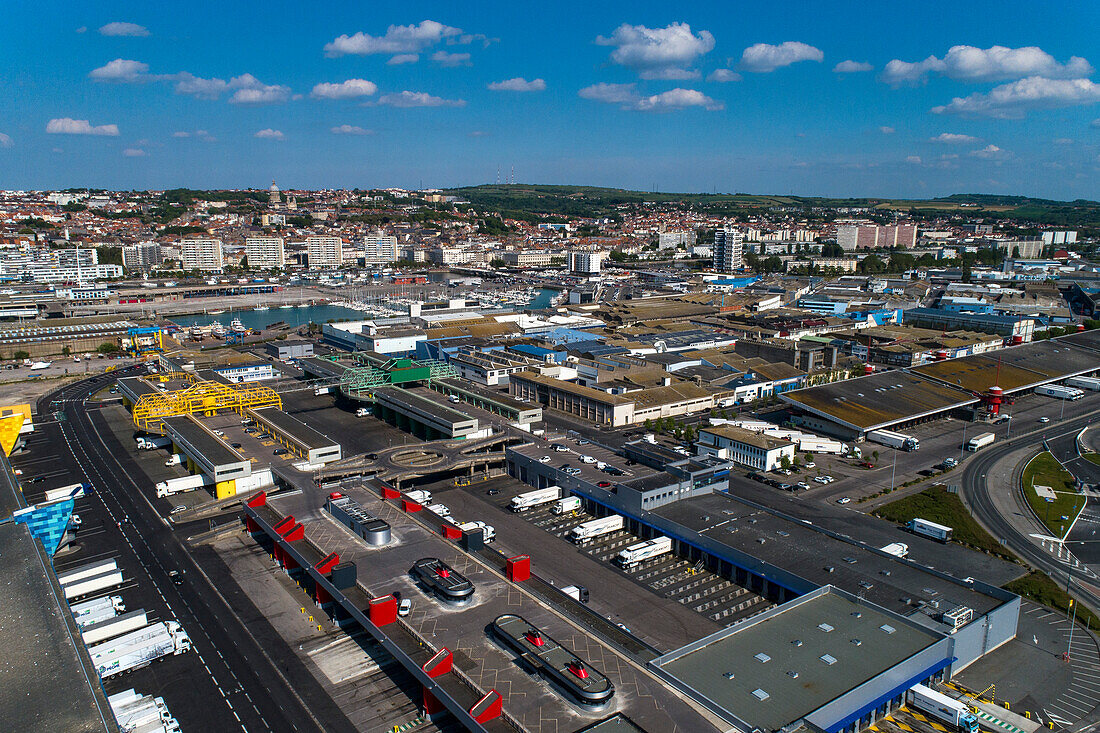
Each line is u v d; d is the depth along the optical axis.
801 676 81.19
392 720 83.56
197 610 107.06
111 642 94.06
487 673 80.62
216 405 191.75
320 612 106.88
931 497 150.75
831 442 182.75
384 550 111.75
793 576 106.25
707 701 74.88
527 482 161.62
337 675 91.88
